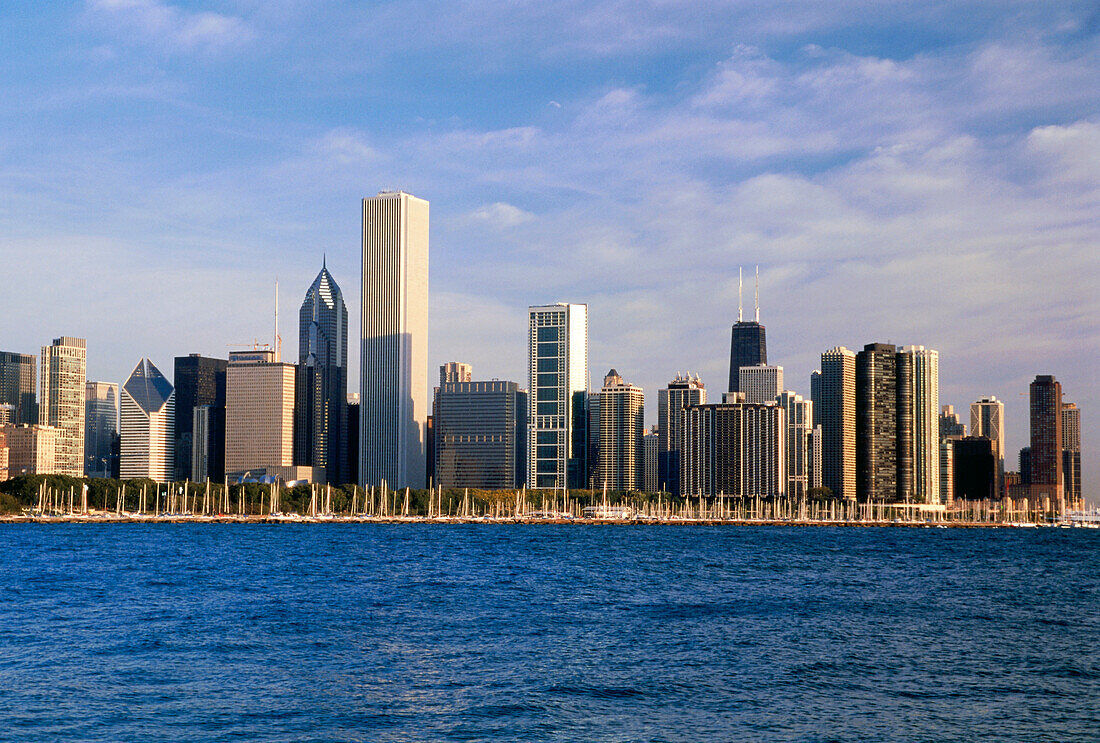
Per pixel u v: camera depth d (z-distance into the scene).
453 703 101.38
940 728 94.12
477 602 181.75
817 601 186.75
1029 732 93.19
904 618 162.75
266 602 177.62
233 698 102.00
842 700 104.19
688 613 167.50
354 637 139.50
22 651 125.19
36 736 88.44
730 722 95.50
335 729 92.12
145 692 103.81
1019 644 137.75
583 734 91.44
